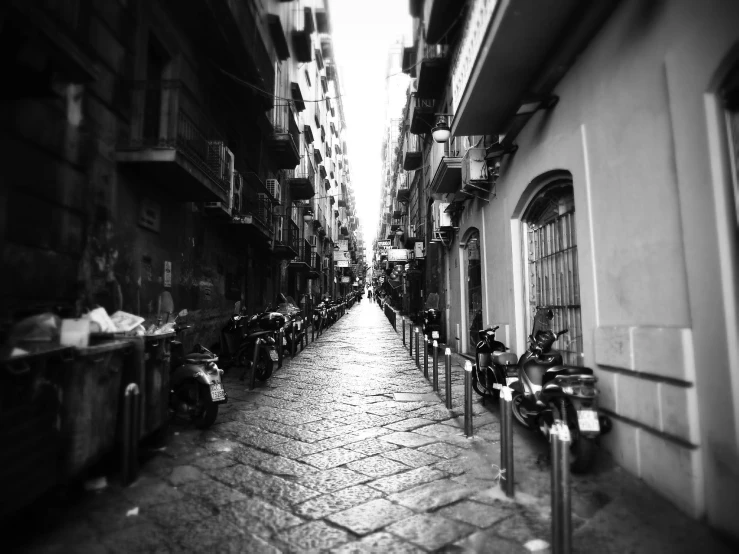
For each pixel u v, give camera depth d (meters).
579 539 2.93
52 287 4.64
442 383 8.62
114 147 5.96
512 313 7.66
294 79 20.08
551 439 2.65
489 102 6.83
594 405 3.92
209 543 2.86
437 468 4.22
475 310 11.54
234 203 10.80
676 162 3.40
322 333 20.08
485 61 5.84
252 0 10.06
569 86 5.42
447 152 13.33
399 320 29.33
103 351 3.63
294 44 20.08
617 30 4.35
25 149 4.27
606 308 4.56
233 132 11.55
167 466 4.22
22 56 3.11
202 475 4.02
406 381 8.80
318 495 3.61
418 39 16.58
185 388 5.59
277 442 4.98
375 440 5.08
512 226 7.67
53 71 3.47
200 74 8.88
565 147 5.52
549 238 6.69
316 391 7.78
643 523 3.15
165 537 2.93
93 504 3.41
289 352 12.99
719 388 2.98
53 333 3.39
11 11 2.82
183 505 3.41
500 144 7.67
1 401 2.63
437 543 2.87
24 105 4.23
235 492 3.66
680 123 3.35
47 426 3.00
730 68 2.92
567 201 6.09
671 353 3.41
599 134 4.71
